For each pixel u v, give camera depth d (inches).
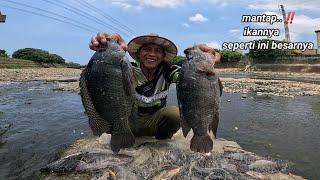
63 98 146.3
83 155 49.7
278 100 144.2
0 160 63.9
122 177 43.9
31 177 56.0
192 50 37.4
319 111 117.0
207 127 36.8
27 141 77.0
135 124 51.8
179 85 37.2
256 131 88.5
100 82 35.2
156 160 47.9
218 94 37.0
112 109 35.5
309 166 62.9
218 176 44.1
